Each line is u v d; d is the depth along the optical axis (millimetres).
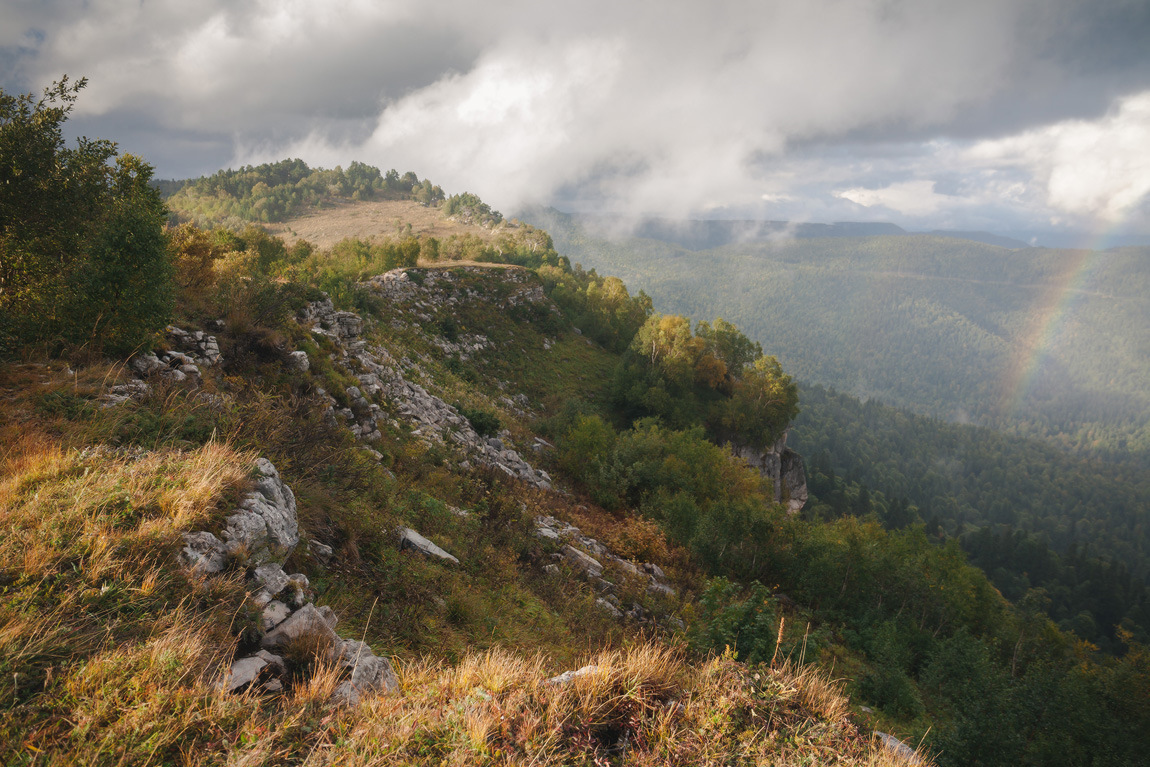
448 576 10281
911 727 14609
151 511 5340
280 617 5422
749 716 5020
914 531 36344
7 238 9773
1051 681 14711
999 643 28953
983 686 14352
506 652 8289
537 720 4344
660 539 24312
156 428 7746
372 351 26672
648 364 64312
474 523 14305
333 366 17750
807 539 27266
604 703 4828
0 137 10070
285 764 3564
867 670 18172
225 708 3748
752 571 26344
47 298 9500
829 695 5770
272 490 6793
